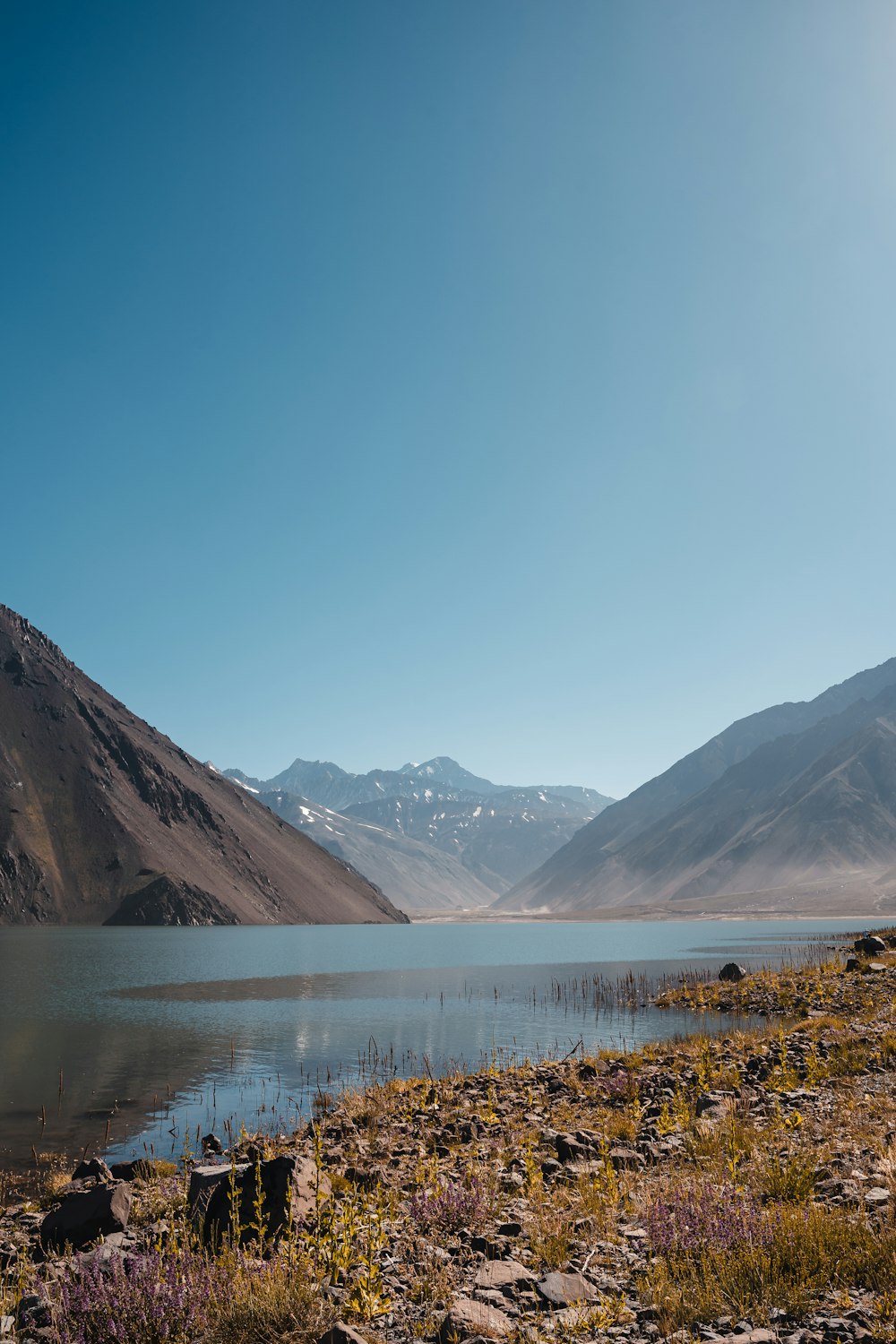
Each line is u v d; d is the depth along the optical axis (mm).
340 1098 30391
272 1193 12336
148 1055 43031
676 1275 9164
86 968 101375
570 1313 8453
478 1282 9586
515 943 176375
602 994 69438
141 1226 14234
